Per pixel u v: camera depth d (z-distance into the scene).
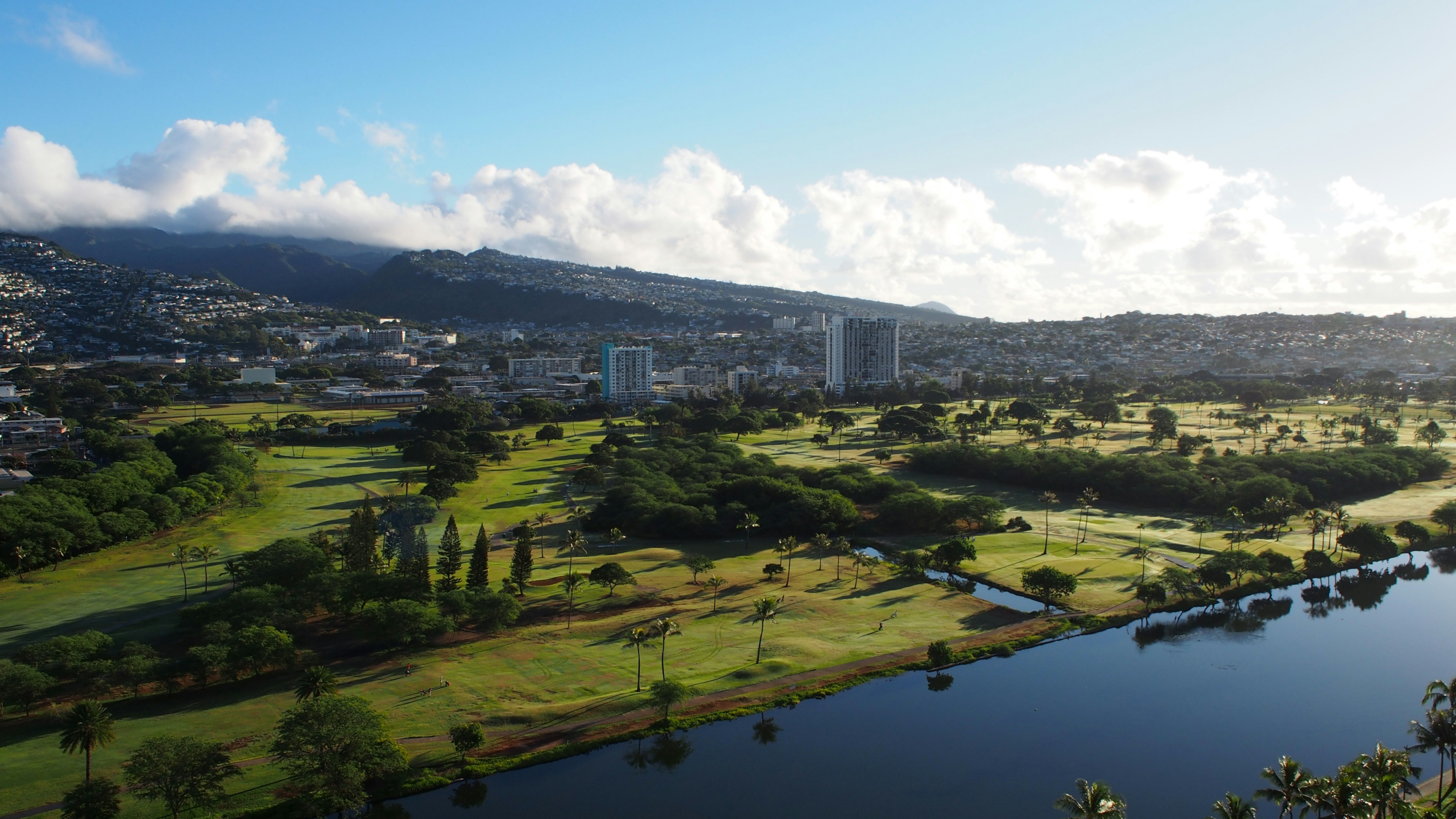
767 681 116.56
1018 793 91.75
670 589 153.88
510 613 131.62
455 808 88.81
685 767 96.44
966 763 97.62
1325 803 69.00
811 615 141.00
